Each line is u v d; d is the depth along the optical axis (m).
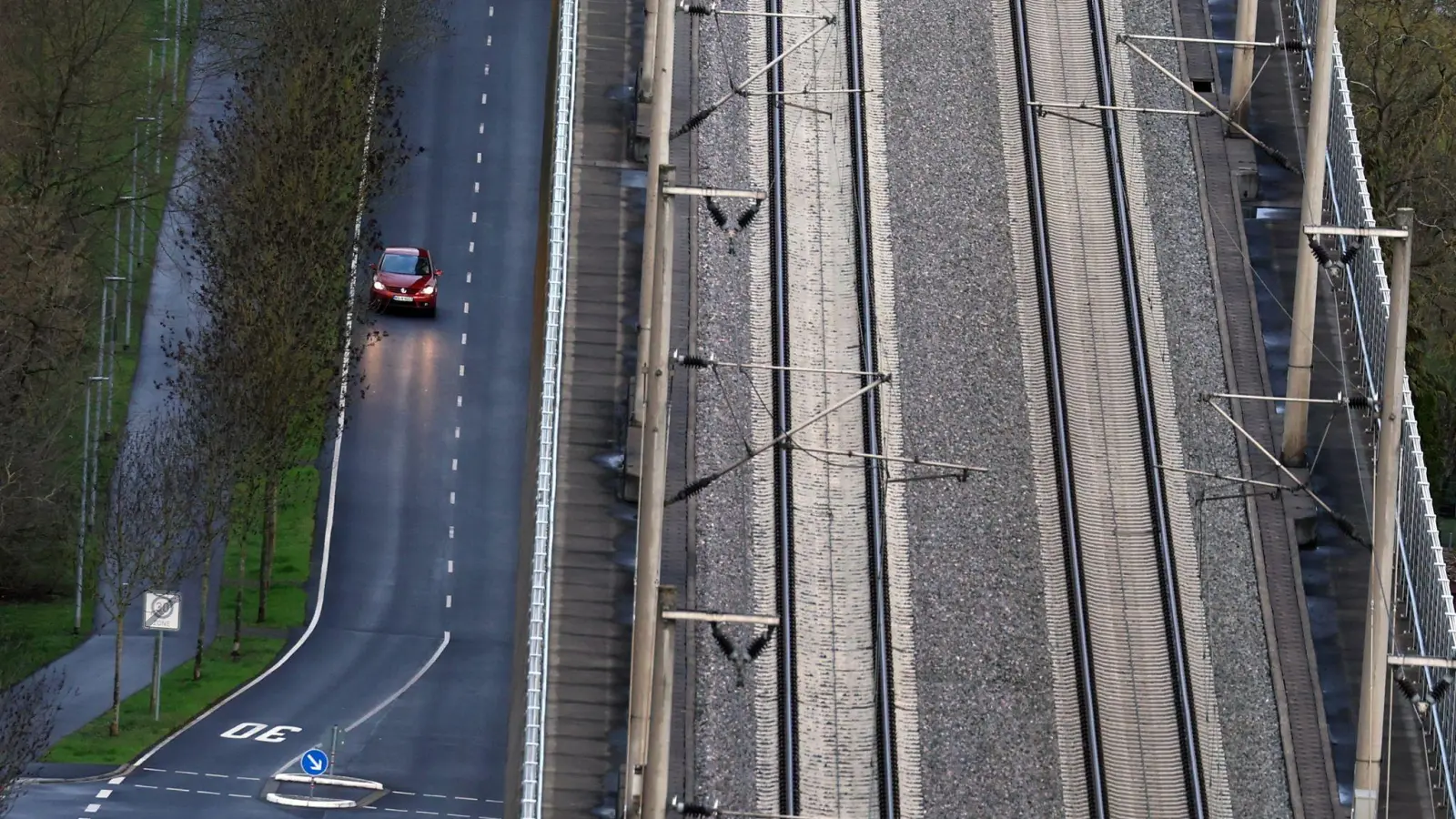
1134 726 139.50
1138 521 151.50
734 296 162.00
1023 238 169.38
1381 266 157.75
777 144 173.50
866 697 139.62
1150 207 172.38
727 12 168.50
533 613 132.12
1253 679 143.25
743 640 141.25
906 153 174.88
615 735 136.12
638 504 149.12
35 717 168.00
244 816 153.62
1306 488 149.62
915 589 146.50
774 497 150.38
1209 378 161.25
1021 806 135.25
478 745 172.00
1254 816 135.62
